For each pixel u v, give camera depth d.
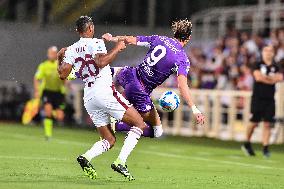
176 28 27.06
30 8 78.25
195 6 82.25
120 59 78.75
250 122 45.34
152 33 80.50
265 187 27.00
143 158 39.88
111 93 25.86
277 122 56.59
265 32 71.94
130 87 27.30
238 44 66.81
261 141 58.06
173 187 25.39
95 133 60.97
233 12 75.19
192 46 75.81
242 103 59.56
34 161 33.81
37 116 71.62
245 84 60.88
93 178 26.08
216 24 77.38
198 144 54.44
